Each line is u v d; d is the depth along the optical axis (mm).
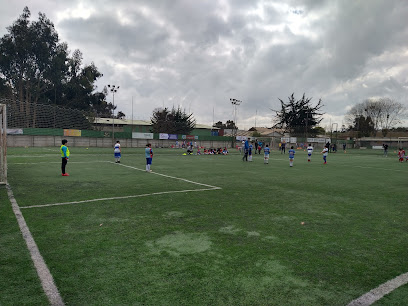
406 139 68125
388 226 5801
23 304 2830
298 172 16016
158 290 3146
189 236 4957
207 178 12633
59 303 2857
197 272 3602
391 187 10992
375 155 40094
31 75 52500
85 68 60031
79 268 3646
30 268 3619
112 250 4262
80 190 9078
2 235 4816
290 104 80312
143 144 50781
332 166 20625
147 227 5410
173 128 63688
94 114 57094
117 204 7234
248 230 5355
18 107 40562
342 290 3246
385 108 83812
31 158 20719
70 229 5195
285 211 6883
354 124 87750
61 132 41969
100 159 21797
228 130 85312
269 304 2920
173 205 7270
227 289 3199
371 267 3867
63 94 57156
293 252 4328
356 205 7734
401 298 3107
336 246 4625
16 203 7129
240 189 9922
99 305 2838
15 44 49781
